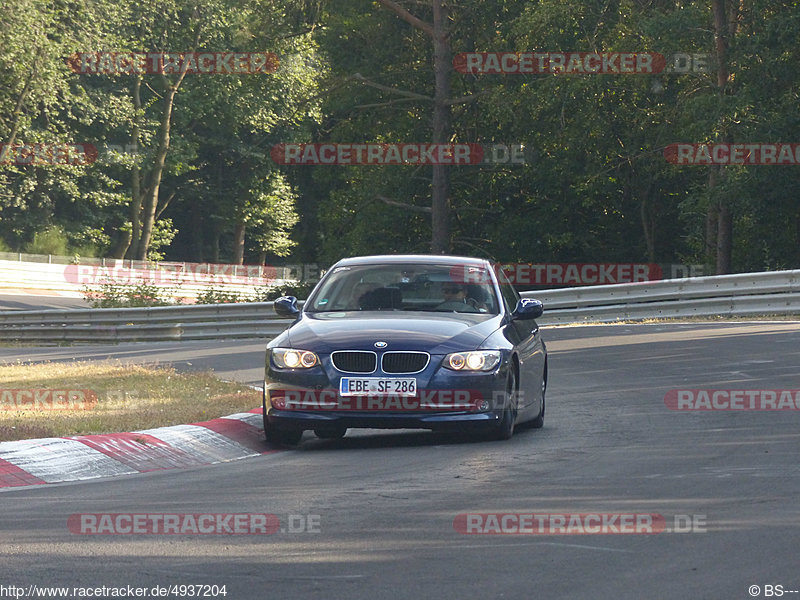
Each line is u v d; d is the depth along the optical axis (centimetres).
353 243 8438
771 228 7388
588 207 8094
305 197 11294
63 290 12412
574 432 2108
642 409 2364
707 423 2123
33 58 11188
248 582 1064
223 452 2012
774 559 1112
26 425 2059
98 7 11988
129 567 1125
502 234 8050
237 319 5872
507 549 1176
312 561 1141
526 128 7538
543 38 7244
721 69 6844
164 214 17300
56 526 1325
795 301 4681
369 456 1886
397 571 1095
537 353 2256
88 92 13875
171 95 14462
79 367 3559
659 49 6825
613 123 7394
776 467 1630
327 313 2158
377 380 1955
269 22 8112
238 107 14112
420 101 8325
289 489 1569
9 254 12300
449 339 1991
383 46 8312
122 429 2059
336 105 8312
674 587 1022
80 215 14988
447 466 1736
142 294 9056
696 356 3344
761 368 2969
